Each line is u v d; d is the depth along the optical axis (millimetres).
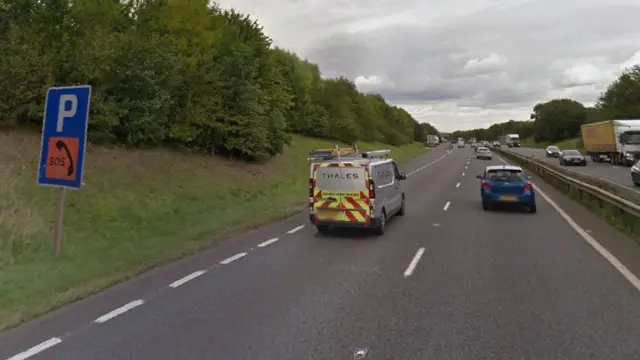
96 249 9320
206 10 24844
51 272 7758
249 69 24906
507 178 15273
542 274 7797
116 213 12109
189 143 22734
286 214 14586
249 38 31734
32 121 15859
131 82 17891
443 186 24422
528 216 14320
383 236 11344
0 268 7781
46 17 16547
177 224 12039
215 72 22906
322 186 11695
